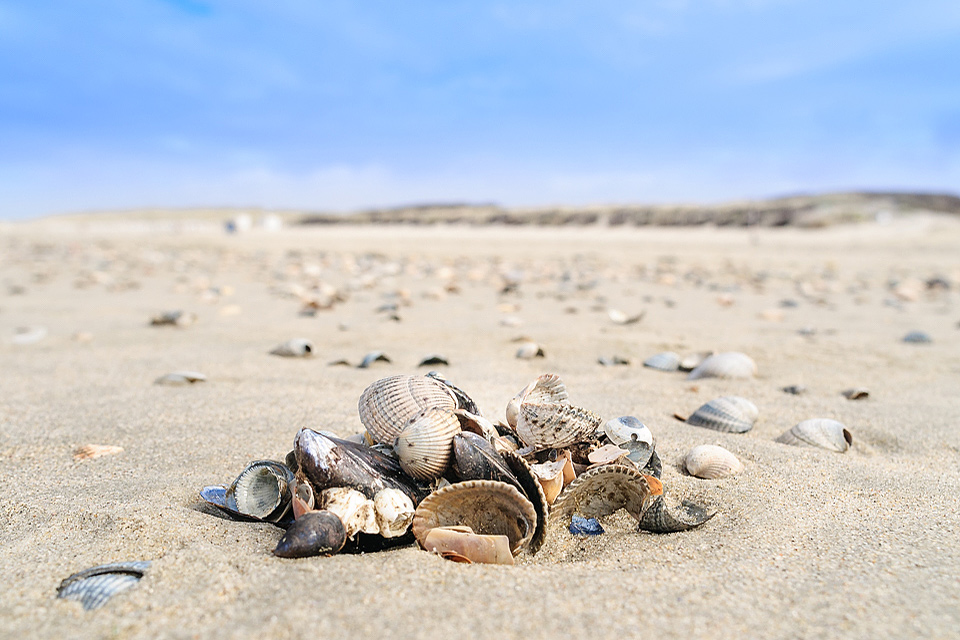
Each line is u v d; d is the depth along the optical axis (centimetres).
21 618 14
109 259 150
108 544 18
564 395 23
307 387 37
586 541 19
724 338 55
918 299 85
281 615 14
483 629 14
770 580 16
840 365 45
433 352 48
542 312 70
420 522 18
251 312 70
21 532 19
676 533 19
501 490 17
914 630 14
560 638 14
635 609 15
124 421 30
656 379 41
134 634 14
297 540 17
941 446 29
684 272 123
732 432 30
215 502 21
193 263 138
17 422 30
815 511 21
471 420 20
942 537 19
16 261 142
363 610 15
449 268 120
